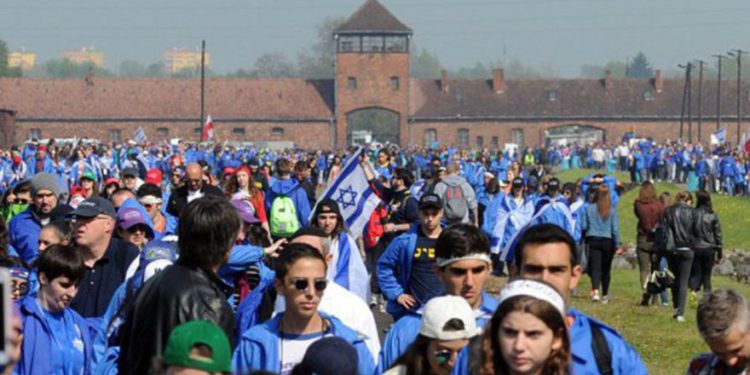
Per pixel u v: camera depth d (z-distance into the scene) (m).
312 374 20.56
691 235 66.12
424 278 37.88
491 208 84.94
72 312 29.50
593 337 22.44
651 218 72.06
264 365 25.28
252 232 39.62
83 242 35.03
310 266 25.11
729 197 170.50
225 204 24.53
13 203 54.56
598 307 71.31
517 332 18.89
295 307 25.20
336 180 53.91
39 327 28.48
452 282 28.19
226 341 17.89
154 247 30.97
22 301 28.58
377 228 66.44
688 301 72.44
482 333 19.44
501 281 81.38
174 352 17.70
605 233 72.44
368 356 25.97
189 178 55.62
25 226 44.53
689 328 63.50
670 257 66.31
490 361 19.23
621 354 22.47
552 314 18.94
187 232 24.22
